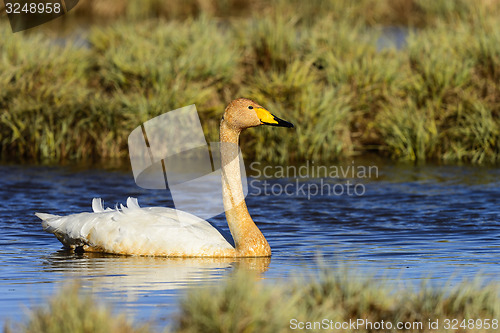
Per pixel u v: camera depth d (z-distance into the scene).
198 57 21.41
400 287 8.75
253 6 34.47
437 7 31.98
